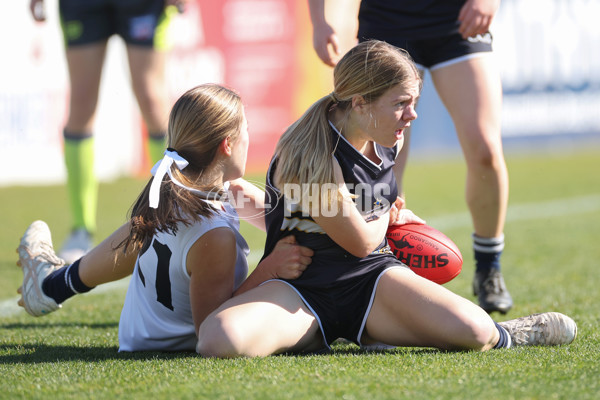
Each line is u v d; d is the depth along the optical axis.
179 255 9.01
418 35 12.06
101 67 17.39
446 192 30.30
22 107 31.86
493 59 12.18
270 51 36.91
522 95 45.12
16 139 31.91
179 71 34.34
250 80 36.59
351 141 9.10
